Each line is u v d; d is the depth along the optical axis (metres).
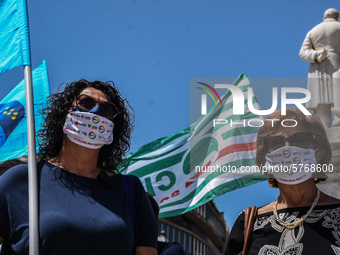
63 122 3.43
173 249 4.11
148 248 3.30
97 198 3.15
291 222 3.60
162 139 7.20
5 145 5.50
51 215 2.96
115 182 3.32
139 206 3.35
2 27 4.85
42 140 3.49
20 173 3.14
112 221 3.06
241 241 3.81
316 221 3.55
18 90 5.74
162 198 6.93
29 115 3.54
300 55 9.10
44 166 3.22
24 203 3.05
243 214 3.87
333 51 8.96
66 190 3.12
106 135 3.33
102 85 3.64
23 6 4.83
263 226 3.69
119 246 3.04
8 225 3.01
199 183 6.79
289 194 3.72
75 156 3.31
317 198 3.65
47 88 5.83
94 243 2.97
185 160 6.98
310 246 3.47
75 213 3.02
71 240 2.93
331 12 9.33
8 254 3.02
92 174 3.32
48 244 2.90
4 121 5.57
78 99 3.40
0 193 3.04
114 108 3.42
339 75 8.59
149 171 7.07
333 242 3.44
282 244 3.55
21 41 4.74
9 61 4.75
